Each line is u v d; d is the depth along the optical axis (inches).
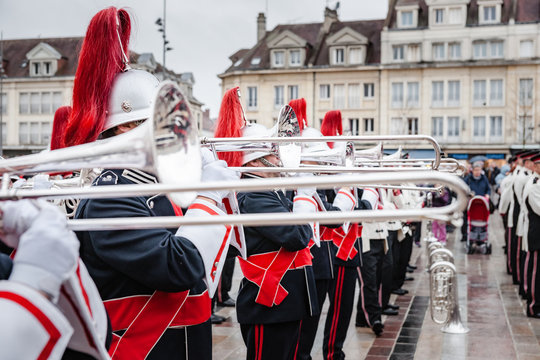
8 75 1583.4
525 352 201.6
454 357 195.8
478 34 1358.3
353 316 261.3
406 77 1387.8
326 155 153.8
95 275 74.5
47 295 47.4
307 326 148.6
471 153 1368.1
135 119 76.3
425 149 1355.8
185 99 59.1
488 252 457.7
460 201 46.7
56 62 1565.0
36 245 47.3
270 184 48.6
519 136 1344.7
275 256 123.0
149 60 1496.1
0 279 49.3
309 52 1471.5
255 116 1462.8
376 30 1465.3
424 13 1408.7
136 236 71.4
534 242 252.1
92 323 54.2
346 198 163.9
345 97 1418.6
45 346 46.1
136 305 76.0
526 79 1338.6
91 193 51.7
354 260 179.5
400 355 197.8
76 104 77.5
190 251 74.4
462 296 298.5
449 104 1374.3
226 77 1493.6
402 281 307.7
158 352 77.7
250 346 124.9
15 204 49.9
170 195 55.2
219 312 258.8
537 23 1327.5
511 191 343.6
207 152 90.6
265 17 1577.3
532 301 251.9
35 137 1568.7
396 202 287.1
